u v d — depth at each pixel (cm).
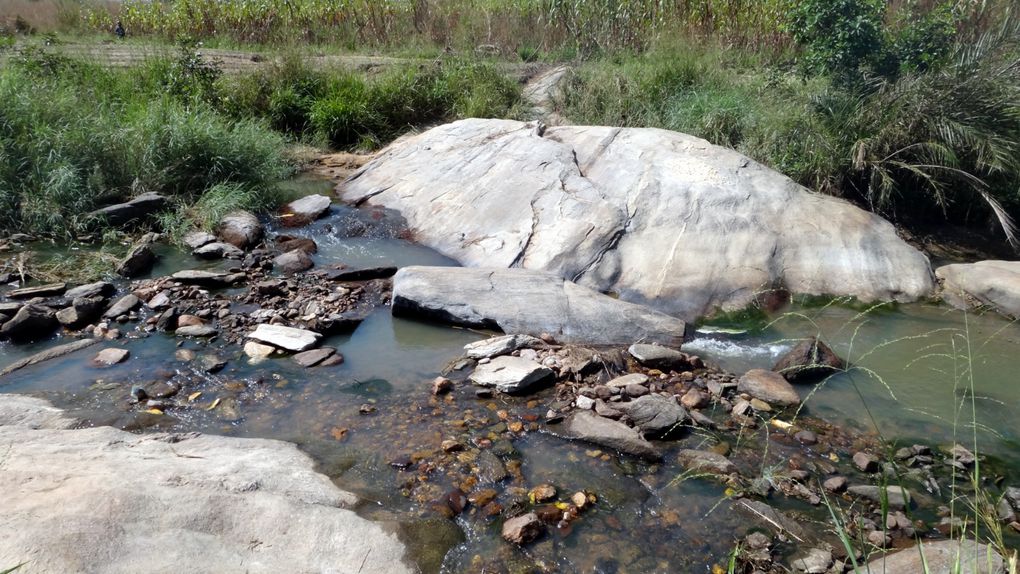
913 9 1024
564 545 336
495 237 689
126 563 284
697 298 589
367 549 317
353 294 611
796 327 566
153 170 802
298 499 343
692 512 360
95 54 1227
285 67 1148
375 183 876
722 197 662
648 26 1342
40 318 530
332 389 467
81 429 400
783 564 326
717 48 1220
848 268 618
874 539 342
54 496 312
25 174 755
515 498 365
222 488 338
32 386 458
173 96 1015
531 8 1442
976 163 736
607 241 638
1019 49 823
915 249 645
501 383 464
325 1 1566
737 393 474
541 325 542
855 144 766
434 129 928
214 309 578
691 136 764
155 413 432
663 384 481
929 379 493
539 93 1143
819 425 441
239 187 820
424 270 593
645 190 682
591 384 477
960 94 754
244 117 1069
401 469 385
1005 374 499
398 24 1531
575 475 386
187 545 300
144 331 541
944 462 406
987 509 354
